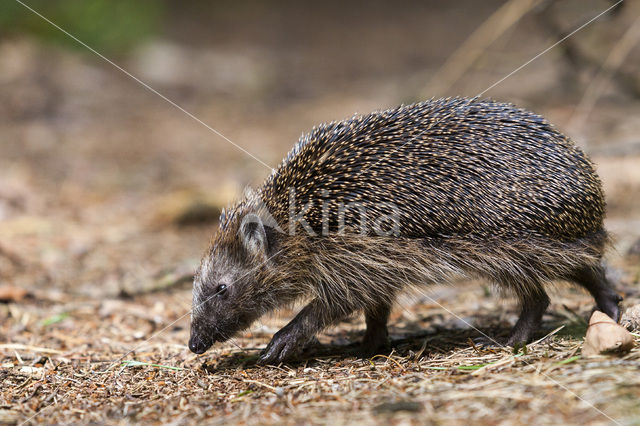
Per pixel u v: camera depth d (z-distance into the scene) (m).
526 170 7.08
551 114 19.59
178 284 11.41
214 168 19.30
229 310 7.80
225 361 7.80
